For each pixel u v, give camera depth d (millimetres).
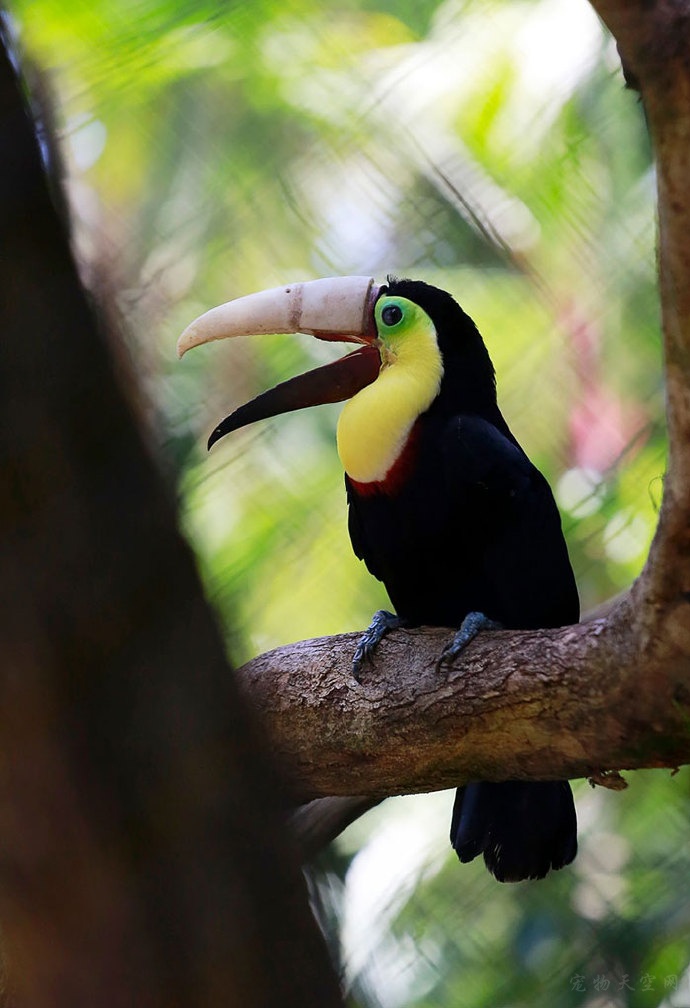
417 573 7879
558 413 10648
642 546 10203
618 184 10641
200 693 3396
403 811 10281
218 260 10453
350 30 10656
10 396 3125
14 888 3418
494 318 10758
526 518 7578
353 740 6645
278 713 6852
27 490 3164
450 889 9852
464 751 6340
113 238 10109
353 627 10320
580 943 9539
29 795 3326
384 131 10617
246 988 3475
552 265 10695
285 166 10609
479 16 10695
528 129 10680
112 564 3256
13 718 3258
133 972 3443
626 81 4344
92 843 3357
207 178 10570
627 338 10602
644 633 5496
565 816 7137
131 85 9664
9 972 4109
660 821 10094
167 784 3369
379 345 7926
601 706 5809
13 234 3098
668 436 4957
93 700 3289
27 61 6668
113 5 8812
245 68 10469
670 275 4398
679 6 3916
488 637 6414
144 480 3314
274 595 10172
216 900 3445
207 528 10055
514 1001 9383
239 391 10383
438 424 7629
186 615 3383
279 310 7969
